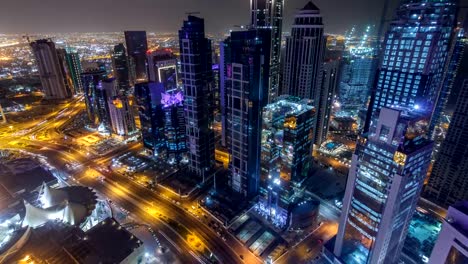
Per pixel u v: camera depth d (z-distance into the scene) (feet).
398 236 375.04
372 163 334.44
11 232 395.96
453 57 592.19
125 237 400.67
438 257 268.00
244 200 586.45
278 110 481.87
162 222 533.14
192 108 606.14
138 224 518.78
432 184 580.30
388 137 309.63
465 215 242.99
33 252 356.59
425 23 492.54
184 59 571.69
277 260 449.06
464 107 504.84
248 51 459.73
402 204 333.21
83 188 545.44
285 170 484.33
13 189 548.72
